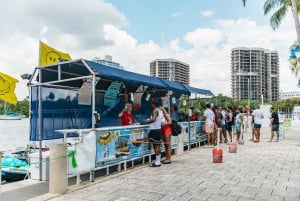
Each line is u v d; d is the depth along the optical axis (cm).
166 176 828
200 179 791
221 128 1645
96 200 620
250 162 1042
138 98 1334
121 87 1233
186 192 672
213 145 1534
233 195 650
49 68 911
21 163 1052
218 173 864
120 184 745
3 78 955
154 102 1002
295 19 1238
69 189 701
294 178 804
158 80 1175
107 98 1186
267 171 891
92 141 775
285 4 2078
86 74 981
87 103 1110
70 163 724
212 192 672
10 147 1641
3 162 1053
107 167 836
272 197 637
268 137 2062
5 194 673
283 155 1207
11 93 973
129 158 926
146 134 1020
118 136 876
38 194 671
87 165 760
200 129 1529
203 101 1730
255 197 636
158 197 636
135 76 1020
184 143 1307
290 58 1745
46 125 959
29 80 895
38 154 820
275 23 2194
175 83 1329
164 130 1023
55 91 988
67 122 1028
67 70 941
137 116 1322
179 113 1551
